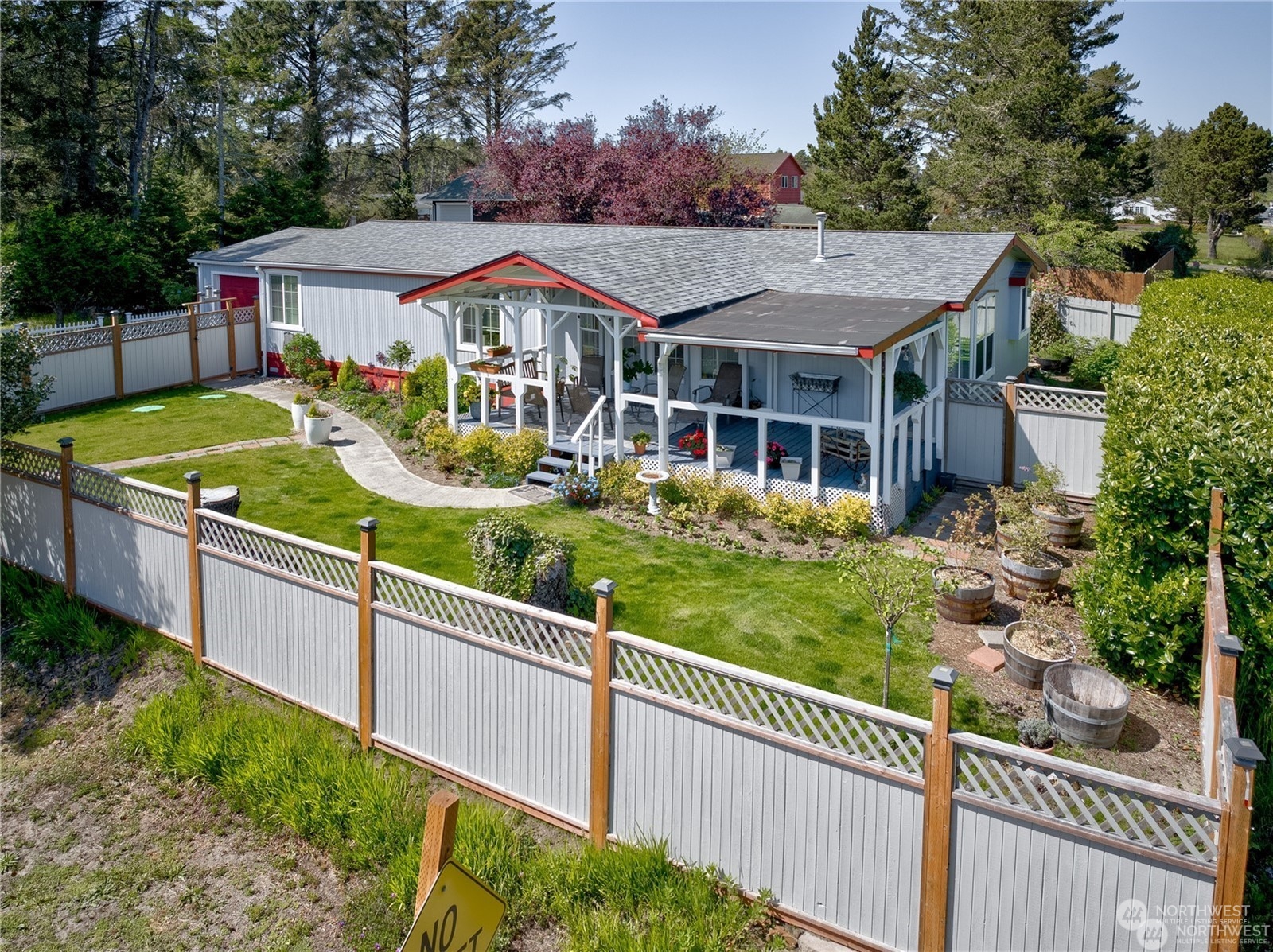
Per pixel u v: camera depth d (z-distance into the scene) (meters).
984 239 19.69
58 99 38.47
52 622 11.96
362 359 24.19
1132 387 11.66
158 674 11.06
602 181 40.16
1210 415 9.34
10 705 10.92
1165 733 8.98
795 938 6.94
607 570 12.94
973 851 6.28
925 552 9.98
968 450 17.16
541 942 7.16
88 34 38.47
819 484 14.38
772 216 44.41
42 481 12.78
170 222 36.06
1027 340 24.30
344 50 52.91
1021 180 41.38
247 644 10.57
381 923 7.39
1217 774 6.36
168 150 50.66
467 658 8.63
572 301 19.72
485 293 18.55
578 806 8.11
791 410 18.42
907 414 14.81
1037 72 41.91
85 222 31.42
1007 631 10.48
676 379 18.31
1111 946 5.89
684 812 7.48
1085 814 5.90
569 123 41.44
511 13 57.22
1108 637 9.75
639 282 16.39
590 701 7.85
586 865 7.50
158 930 7.55
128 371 23.12
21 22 36.72
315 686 9.95
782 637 11.02
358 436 19.95
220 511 12.96
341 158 57.09
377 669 9.37
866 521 13.83
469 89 56.81
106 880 8.14
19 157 37.88
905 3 53.59
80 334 22.08
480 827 7.94
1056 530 13.80
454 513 15.34
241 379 25.47
